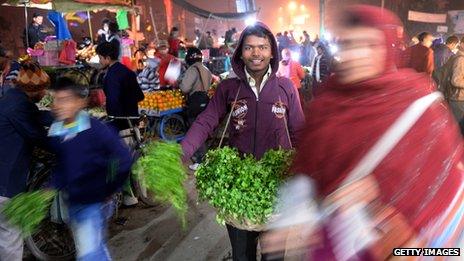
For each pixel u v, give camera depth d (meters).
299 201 1.80
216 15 17.73
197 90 7.02
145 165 2.58
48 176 3.86
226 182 2.30
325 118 1.63
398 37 1.57
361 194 1.52
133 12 8.91
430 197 1.45
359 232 1.56
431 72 7.44
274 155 2.40
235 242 2.69
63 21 9.39
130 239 4.42
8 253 3.41
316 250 1.74
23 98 3.33
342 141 1.55
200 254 4.10
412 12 23.11
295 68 8.96
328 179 1.62
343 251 1.60
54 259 3.95
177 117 7.74
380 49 1.53
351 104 1.54
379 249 1.54
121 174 2.91
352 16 1.54
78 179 2.94
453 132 1.50
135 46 12.07
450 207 1.47
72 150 2.91
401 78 1.49
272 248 2.07
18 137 3.33
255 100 2.70
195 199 5.42
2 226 3.34
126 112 4.98
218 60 14.13
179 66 8.11
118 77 4.89
